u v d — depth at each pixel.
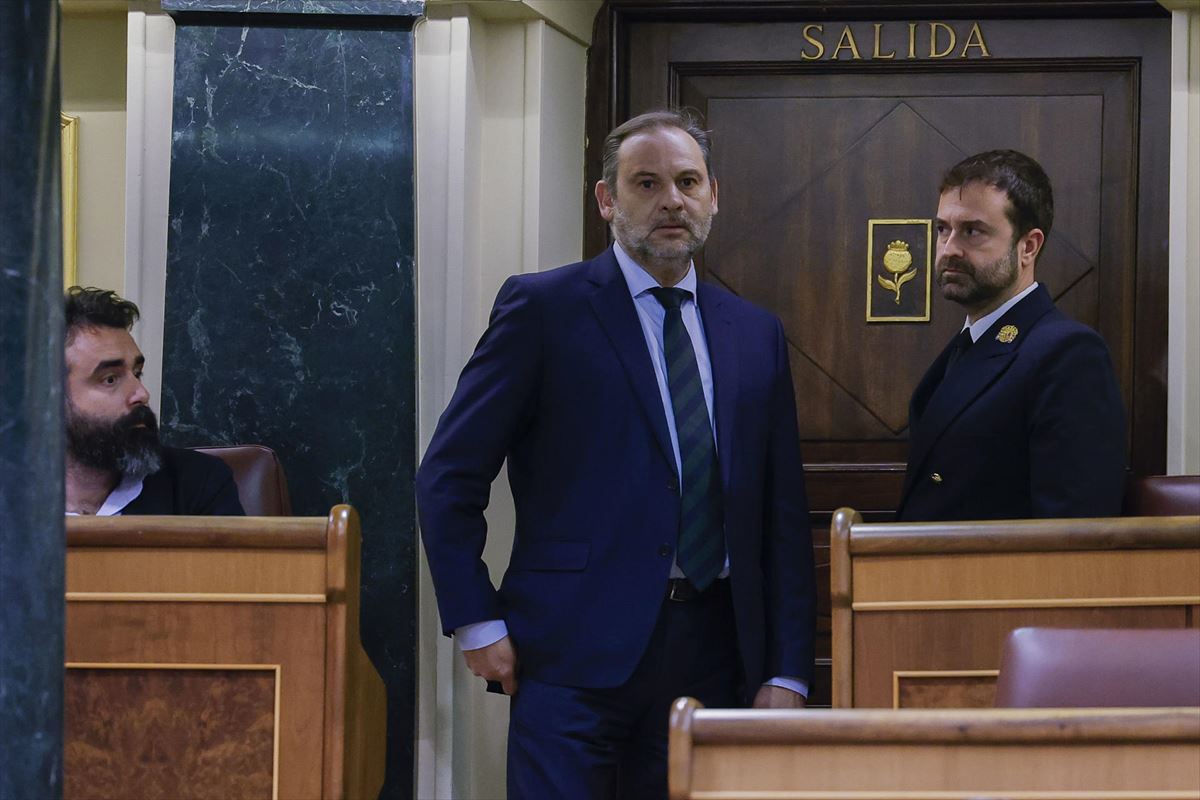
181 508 4.31
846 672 3.43
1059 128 5.54
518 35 5.31
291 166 5.03
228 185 5.04
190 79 5.06
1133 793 2.09
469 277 5.19
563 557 3.80
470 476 3.84
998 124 5.57
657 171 3.92
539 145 5.29
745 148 5.67
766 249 5.64
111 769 3.38
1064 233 5.53
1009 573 3.42
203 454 4.46
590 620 3.74
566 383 3.88
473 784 5.18
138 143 5.19
